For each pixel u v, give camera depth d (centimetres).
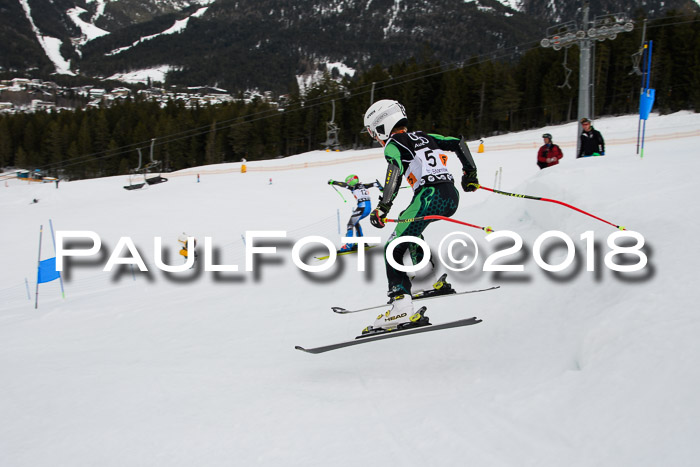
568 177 662
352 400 313
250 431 281
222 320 643
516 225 727
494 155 3472
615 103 6319
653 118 4716
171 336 600
